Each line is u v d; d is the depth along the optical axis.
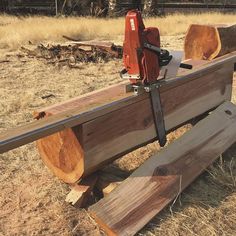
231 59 4.55
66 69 8.09
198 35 4.83
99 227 3.16
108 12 19.84
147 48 3.20
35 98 6.19
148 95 3.46
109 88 3.78
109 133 3.22
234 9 23.95
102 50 8.97
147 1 19.69
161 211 3.20
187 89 3.94
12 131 2.69
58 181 3.73
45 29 12.74
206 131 3.91
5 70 8.02
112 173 3.71
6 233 3.12
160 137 3.64
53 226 3.19
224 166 3.84
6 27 13.78
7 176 3.88
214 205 3.33
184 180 3.43
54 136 3.31
